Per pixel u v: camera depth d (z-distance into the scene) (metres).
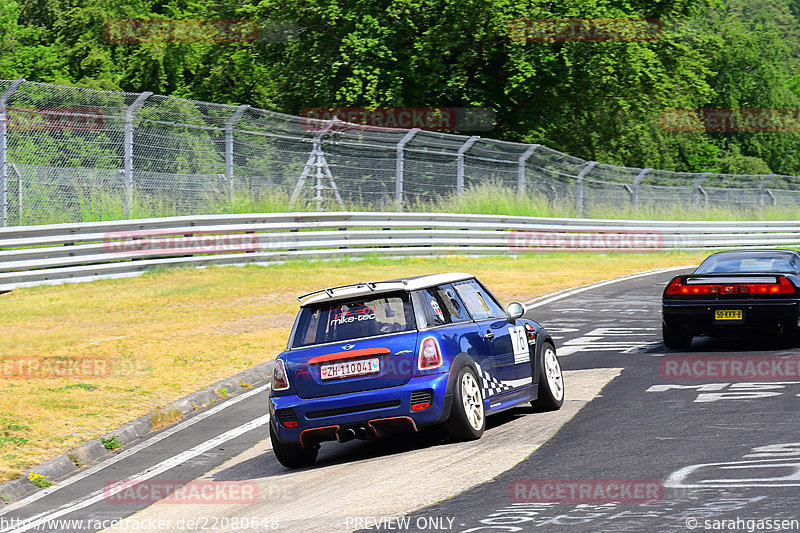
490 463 27.64
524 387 34.44
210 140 86.44
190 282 75.00
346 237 91.69
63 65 166.50
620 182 128.38
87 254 75.00
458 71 135.12
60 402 40.16
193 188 84.69
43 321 60.66
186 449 34.69
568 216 118.44
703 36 160.75
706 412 32.59
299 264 85.81
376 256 92.81
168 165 83.00
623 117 159.25
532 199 113.88
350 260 90.62
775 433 28.69
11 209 72.88
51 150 75.38
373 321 31.34
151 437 36.94
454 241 100.50
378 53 131.75
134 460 33.69
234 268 81.94
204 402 41.97
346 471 29.41
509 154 113.00
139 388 42.72
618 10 140.00
